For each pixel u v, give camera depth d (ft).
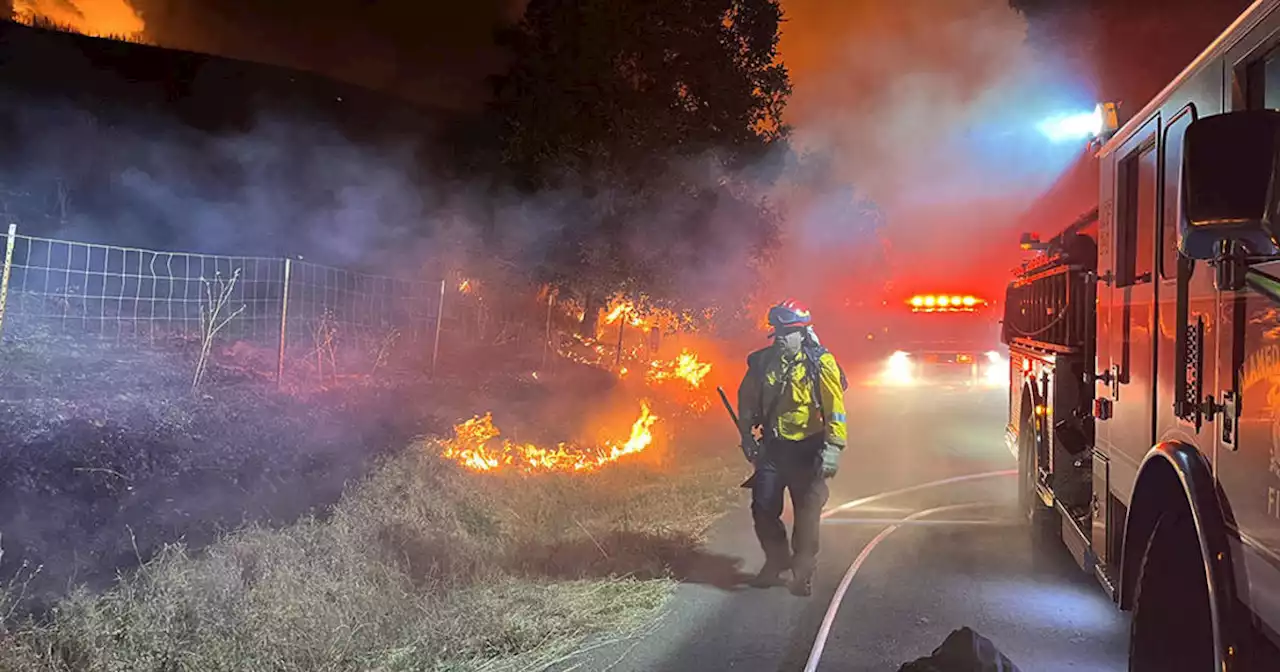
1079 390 21.04
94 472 17.01
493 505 23.81
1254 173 7.37
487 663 15.66
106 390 22.61
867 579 20.77
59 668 12.75
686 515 26.18
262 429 22.15
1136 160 13.74
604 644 16.61
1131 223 13.89
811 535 19.42
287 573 16.40
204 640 14.24
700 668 15.57
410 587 17.89
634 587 19.54
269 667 14.07
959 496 30.58
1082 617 18.10
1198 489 9.70
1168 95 11.75
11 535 14.61
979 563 22.08
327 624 15.31
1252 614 8.46
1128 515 12.48
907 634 17.20
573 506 26.11
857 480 33.71
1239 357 8.80
